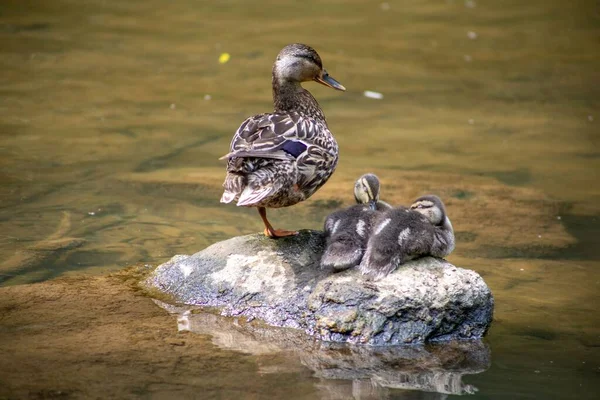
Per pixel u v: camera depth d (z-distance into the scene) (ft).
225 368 27.27
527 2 104.83
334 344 29.48
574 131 62.85
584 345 30.58
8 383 25.64
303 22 93.30
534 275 38.06
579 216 46.32
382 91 71.61
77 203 45.24
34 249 38.55
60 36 83.92
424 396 26.22
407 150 57.77
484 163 55.36
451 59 81.20
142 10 96.89
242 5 100.94
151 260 37.73
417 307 29.76
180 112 63.67
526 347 30.30
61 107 63.21
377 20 95.25
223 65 76.74
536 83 74.69
